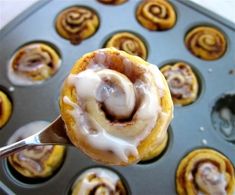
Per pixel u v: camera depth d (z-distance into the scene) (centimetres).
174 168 28
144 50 32
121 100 21
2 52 32
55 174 28
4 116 30
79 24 33
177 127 29
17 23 33
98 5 34
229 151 28
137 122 20
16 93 30
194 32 33
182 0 34
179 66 32
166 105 21
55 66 32
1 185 27
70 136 21
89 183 27
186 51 32
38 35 33
